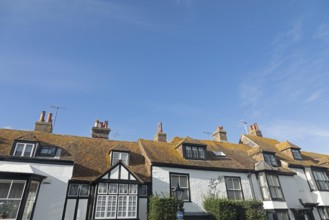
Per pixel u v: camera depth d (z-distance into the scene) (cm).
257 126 3031
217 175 1758
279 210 1738
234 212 1488
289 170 2098
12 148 1387
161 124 2386
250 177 1862
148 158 1638
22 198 1173
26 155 1402
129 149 1742
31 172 1243
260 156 2114
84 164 1525
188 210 1510
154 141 2083
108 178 1374
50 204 1265
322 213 2000
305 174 2200
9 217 1145
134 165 1633
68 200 1307
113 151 1645
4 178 1189
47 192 1292
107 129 2147
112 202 1319
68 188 1343
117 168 1430
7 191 1198
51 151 1517
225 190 1717
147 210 1404
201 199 1595
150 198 1406
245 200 1614
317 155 2855
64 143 1733
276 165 2116
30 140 1444
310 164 2241
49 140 1719
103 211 1278
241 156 2159
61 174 1373
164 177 1570
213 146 2261
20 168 1246
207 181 1692
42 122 1977
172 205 1313
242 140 2728
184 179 1652
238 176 1833
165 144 2052
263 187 1844
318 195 2053
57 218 1241
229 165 1864
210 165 1773
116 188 1365
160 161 1611
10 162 1309
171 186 1574
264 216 1551
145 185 1496
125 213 1311
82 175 1422
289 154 2388
